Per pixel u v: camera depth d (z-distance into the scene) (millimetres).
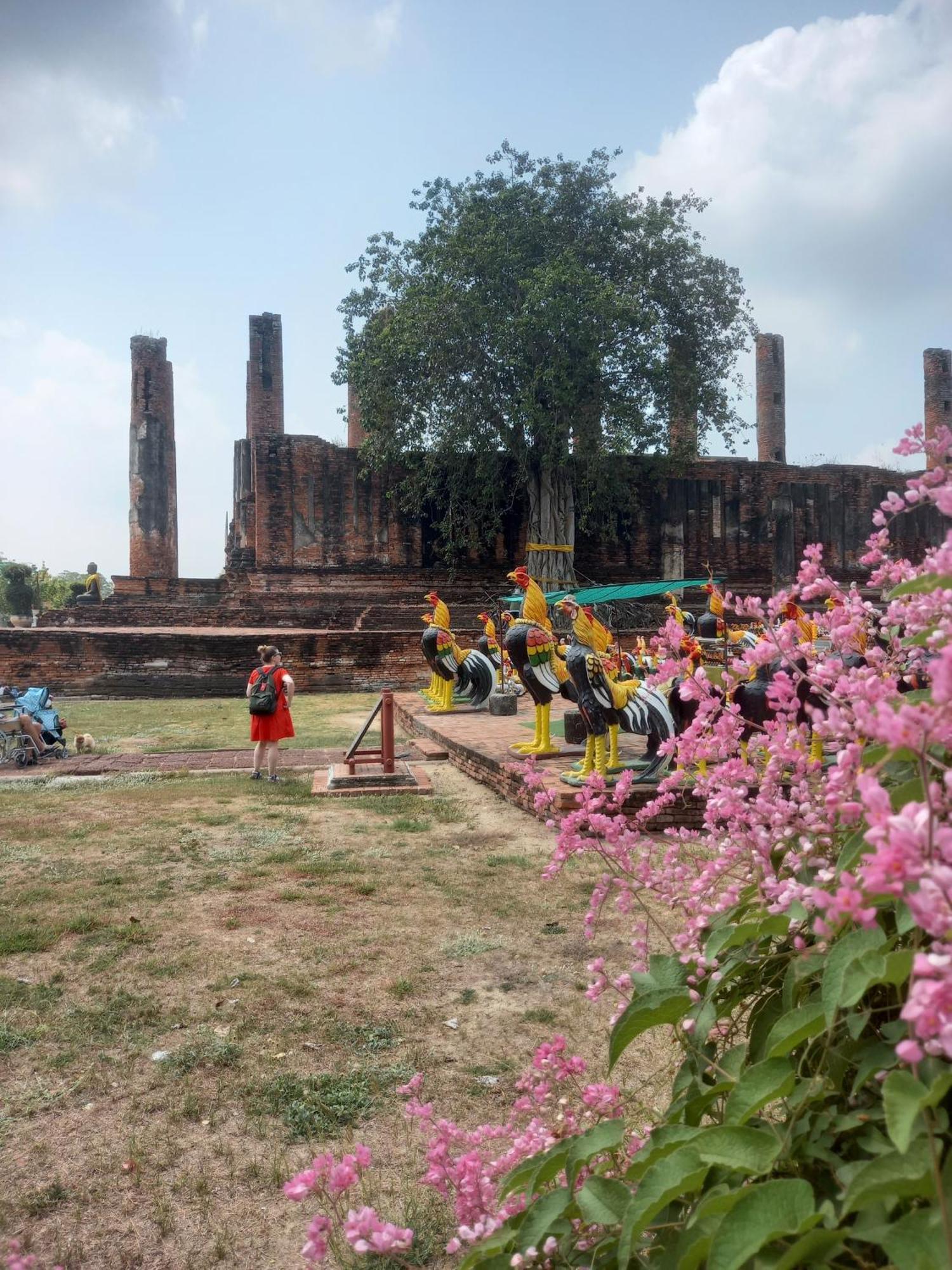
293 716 17594
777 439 41469
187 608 28250
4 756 11586
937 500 1415
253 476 31562
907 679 2014
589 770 7816
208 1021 4195
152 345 34969
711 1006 1768
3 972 4758
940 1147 1143
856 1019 1422
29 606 45688
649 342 25297
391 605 28641
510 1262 1631
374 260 28203
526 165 26219
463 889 6125
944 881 1020
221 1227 2805
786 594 2047
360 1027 4117
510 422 26234
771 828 1971
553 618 24594
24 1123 3381
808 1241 1185
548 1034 4035
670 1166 1424
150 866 6785
